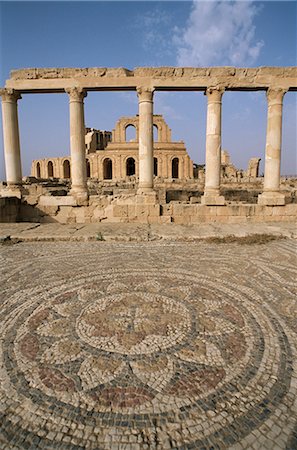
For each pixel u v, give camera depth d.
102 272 7.19
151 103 14.69
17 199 15.38
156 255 8.77
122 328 4.55
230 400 3.08
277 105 14.73
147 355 3.86
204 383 3.34
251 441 2.62
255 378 3.41
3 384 3.34
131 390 3.23
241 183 29.94
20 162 15.85
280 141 15.09
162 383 3.34
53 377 3.45
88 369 3.59
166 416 2.88
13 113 15.17
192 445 2.58
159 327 4.58
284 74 14.56
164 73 14.41
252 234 11.23
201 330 4.50
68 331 4.48
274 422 2.81
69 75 14.52
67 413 2.93
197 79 14.49
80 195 15.25
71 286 6.27
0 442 2.63
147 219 15.09
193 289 6.11
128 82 14.50
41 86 14.66
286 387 3.27
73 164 15.26
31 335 4.38
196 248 9.62
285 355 3.87
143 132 14.84
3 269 7.44
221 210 15.05
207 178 15.19
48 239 10.73
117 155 50.91
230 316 4.95
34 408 3.00
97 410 2.96
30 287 6.23
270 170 15.20
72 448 2.57
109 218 15.22
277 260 8.22
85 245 10.07
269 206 15.15
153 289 6.10
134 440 2.63
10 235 10.91
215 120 14.69
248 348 4.02
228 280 6.64
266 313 5.07
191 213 15.09
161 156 51.81
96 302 5.48
